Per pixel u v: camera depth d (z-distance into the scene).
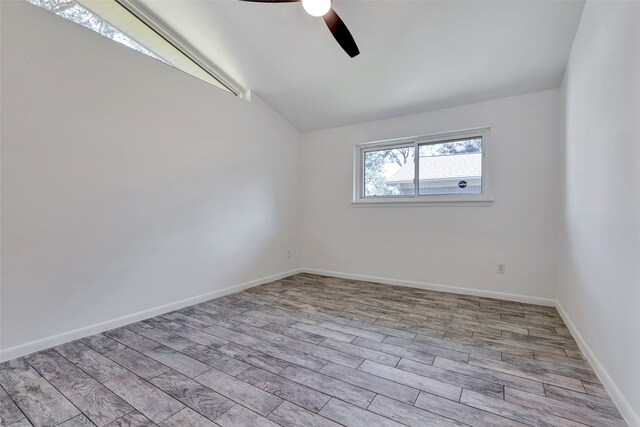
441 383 1.58
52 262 2.00
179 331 2.26
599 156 1.67
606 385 1.51
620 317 1.37
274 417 1.32
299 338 2.14
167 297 2.69
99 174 2.24
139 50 2.74
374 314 2.62
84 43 2.16
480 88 2.93
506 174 3.00
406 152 3.66
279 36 2.67
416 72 2.86
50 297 1.99
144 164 2.52
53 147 2.00
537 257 2.87
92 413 1.34
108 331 2.26
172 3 2.39
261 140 3.72
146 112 2.54
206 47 2.86
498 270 3.05
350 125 3.97
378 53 2.71
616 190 1.44
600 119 1.65
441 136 3.40
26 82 1.89
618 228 1.41
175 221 2.76
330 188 4.16
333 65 2.96
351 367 1.74
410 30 2.42
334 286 3.60
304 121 4.11
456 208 3.27
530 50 2.41
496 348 1.97
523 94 2.92
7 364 1.77
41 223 1.95
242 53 2.92
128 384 1.57
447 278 3.33
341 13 2.34
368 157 3.97
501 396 1.46
